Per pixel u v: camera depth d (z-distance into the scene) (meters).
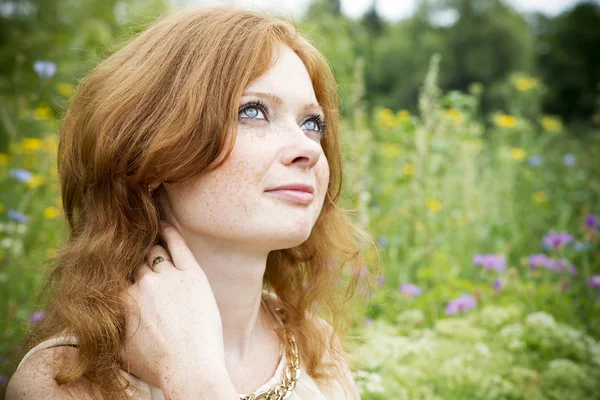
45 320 1.38
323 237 1.68
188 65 1.25
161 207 1.33
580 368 2.15
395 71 14.97
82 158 1.35
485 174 4.41
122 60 1.36
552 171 4.91
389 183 3.79
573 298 2.90
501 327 2.48
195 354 1.15
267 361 1.41
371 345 2.20
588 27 17.20
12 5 7.76
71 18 8.86
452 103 4.07
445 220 3.60
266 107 1.25
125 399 1.22
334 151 1.62
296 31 1.43
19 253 2.86
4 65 6.25
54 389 1.18
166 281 1.22
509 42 17.16
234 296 1.31
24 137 4.14
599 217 3.78
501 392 2.05
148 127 1.25
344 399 1.58
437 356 2.18
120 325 1.23
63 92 4.29
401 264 3.14
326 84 1.53
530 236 3.70
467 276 3.30
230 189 1.21
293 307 1.62
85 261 1.29
